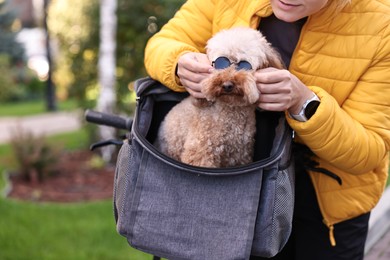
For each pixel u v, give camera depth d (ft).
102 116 7.25
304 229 7.02
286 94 5.38
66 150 28.99
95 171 24.08
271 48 5.94
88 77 28.22
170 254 5.46
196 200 5.41
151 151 5.47
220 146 5.75
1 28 69.92
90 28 27.76
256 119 6.03
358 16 5.94
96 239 15.31
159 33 7.03
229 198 5.36
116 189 5.99
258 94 5.38
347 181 6.52
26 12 93.86
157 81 6.39
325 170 6.33
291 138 5.80
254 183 5.33
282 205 5.45
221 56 5.69
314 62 6.07
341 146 5.68
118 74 27.55
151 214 5.48
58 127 41.60
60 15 28.89
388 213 16.65
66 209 18.37
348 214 6.64
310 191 6.82
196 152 5.78
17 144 23.06
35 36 86.48
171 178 5.46
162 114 6.54
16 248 14.48
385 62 5.92
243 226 5.32
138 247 5.59
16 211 17.85
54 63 55.16
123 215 5.70
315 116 5.49
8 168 23.72
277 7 5.81
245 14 6.43
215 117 5.76
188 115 6.03
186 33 6.89
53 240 15.16
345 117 5.74
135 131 5.70
